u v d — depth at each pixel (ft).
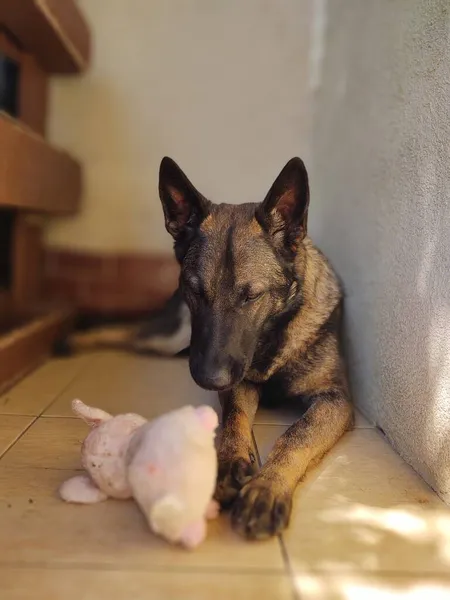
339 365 2.77
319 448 2.24
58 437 2.47
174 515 1.57
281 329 2.64
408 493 2.06
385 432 2.62
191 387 3.32
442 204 2.11
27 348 3.54
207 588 1.46
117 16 4.71
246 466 1.99
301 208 2.51
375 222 2.95
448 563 1.61
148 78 4.78
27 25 3.67
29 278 4.58
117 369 3.71
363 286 3.09
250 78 4.77
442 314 2.06
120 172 4.86
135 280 4.87
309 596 1.45
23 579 1.48
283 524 1.73
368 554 1.64
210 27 4.73
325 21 4.53
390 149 2.76
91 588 1.45
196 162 4.85
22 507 1.85
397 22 2.76
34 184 3.43
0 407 2.87
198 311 2.39
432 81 2.26
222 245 2.42
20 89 4.14
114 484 1.85
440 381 2.06
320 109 4.51
